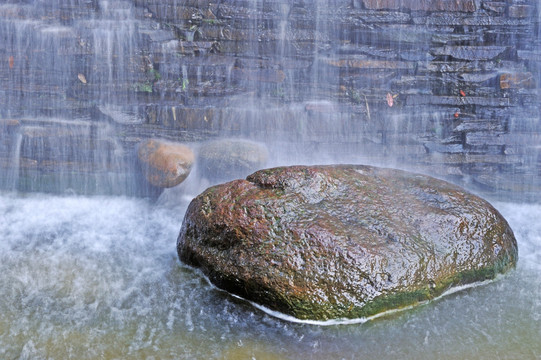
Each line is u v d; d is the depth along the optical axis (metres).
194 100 4.70
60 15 4.58
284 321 3.16
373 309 3.15
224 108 4.71
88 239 4.09
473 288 3.47
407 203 3.57
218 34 4.59
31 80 4.69
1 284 3.47
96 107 4.72
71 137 4.77
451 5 4.54
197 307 3.29
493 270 3.51
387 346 2.97
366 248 3.18
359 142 4.79
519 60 4.62
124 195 4.80
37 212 4.50
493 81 4.66
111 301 3.33
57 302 3.31
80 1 4.56
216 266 3.40
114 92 4.69
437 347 2.97
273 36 4.60
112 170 4.80
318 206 3.44
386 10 4.56
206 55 4.63
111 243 4.04
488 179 4.79
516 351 2.94
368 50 4.64
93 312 3.22
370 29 4.59
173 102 4.70
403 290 3.19
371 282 3.12
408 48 4.62
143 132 4.76
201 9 4.55
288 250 3.18
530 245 4.04
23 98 4.73
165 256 3.85
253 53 4.63
